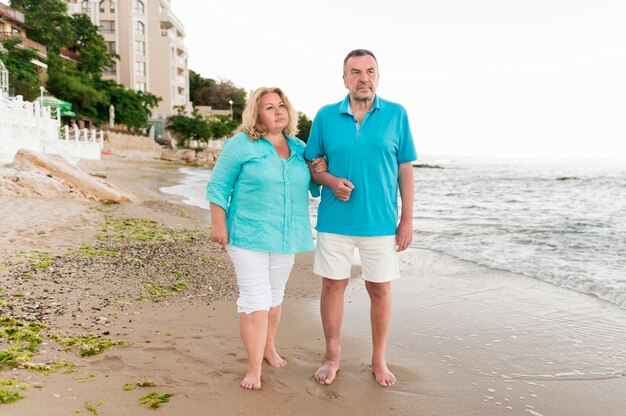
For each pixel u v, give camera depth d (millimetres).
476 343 4270
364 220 3355
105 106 50438
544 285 6457
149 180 26188
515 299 5738
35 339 3631
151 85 66438
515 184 40625
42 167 12617
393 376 3443
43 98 31156
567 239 10617
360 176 3334
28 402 2709
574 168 95438
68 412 2650
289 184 3271
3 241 6922
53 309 4395
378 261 3420
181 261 6871
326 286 3592
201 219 12188
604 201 23109
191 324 4371
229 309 4914
